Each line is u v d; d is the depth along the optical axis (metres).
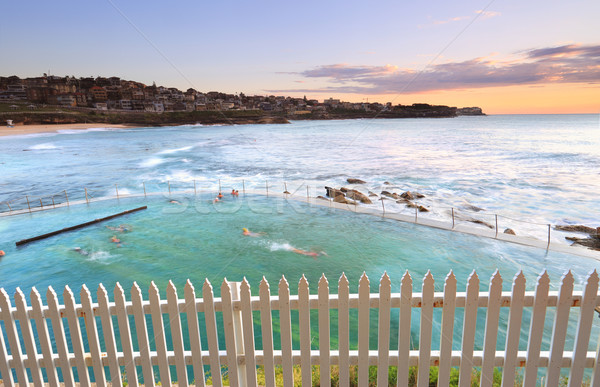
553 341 2.83
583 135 95.62
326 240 12.50
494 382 3.69
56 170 40.41
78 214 17.08
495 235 12.38
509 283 8.77
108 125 193.75
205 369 5.41
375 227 13.95
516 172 34.69
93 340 3.08
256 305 2.96
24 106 184.88
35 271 10.30
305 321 2.93
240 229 14.16
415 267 9.97
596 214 18.73
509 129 137.38
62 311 3.05
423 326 2.87
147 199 20.44
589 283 2.67
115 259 11.09
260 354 3.10
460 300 2.81
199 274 9.88
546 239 13.85
